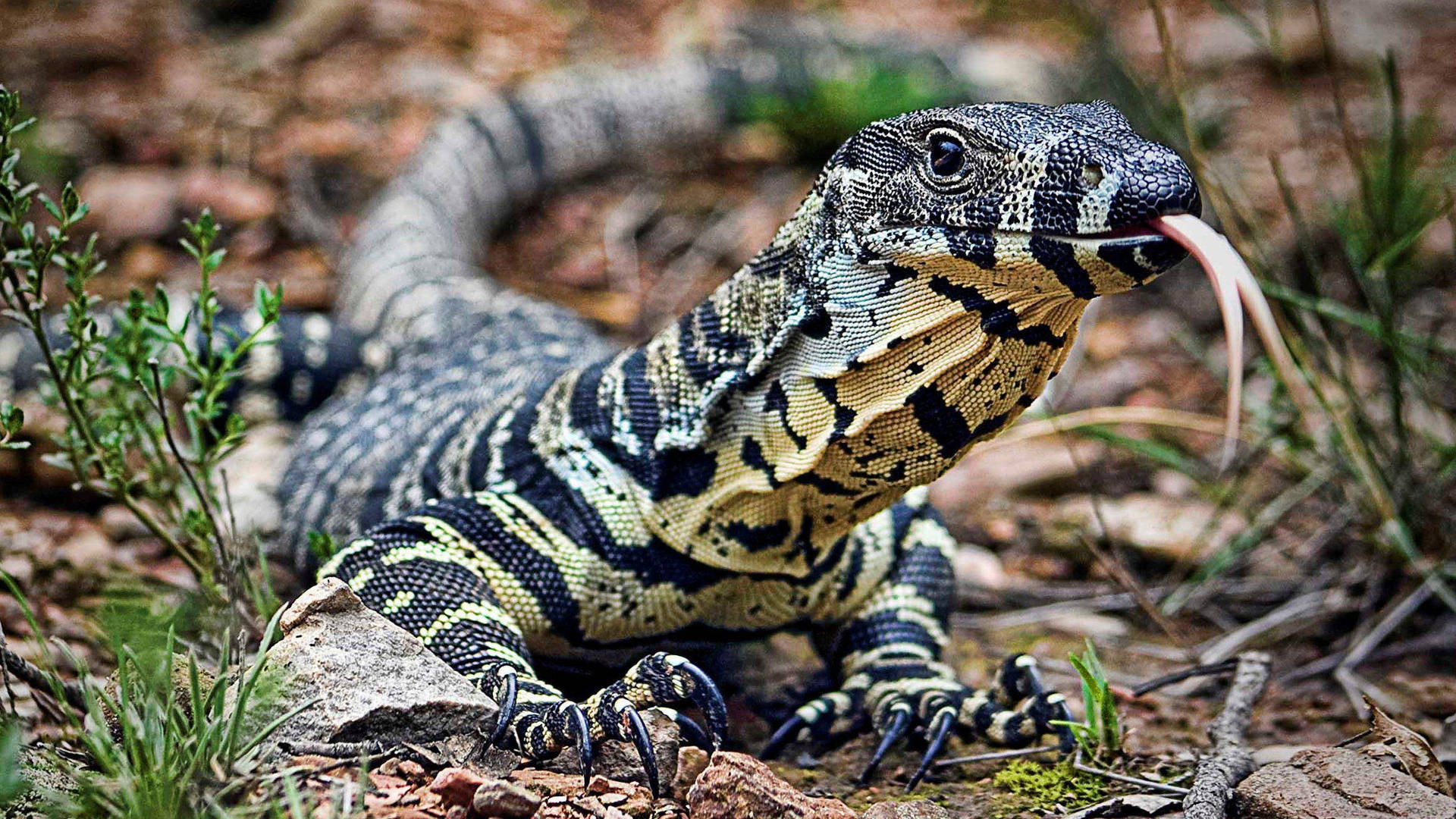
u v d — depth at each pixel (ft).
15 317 22.97
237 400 36.94
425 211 47.01
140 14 67.26
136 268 45.55
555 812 18.26
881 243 19.72
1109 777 21.98
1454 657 27.61
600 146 58.13
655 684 20.07
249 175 52.70
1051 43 74.59
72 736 20.86
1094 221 17.66
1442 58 67.36
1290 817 19.38
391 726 19.02
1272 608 30.17
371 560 22.39
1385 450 29.76
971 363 19.60
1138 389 41.01
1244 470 32.37
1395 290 31.30
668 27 74.84
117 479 23.93
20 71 58.95
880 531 25.64
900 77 58.70
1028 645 29.04
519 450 24.57
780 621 24.66
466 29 71.41
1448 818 18.84
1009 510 34.99
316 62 65.31
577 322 38.01
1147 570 32.45
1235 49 67.10
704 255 50.72
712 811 18.51
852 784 22.67
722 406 21.94
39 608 26.73
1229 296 16.83
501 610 22.29
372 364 38.47
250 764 18.06
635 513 22.85
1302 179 51.78
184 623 24.98
